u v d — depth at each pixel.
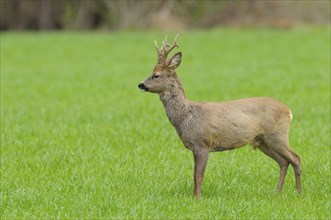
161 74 25.20
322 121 43.31
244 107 25.44
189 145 25.38
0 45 105.00
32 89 63.66
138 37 114.62
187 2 142.75
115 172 29.81
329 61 82.38
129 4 142.38
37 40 112.25
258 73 73.31
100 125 42.53
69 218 23.62
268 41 104.31
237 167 30.73
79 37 117.06
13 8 148.50
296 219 23.44
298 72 73.31
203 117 25.09
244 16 141.25
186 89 62.47
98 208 24.58
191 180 28.70
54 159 32.78
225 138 25.19
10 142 37.28
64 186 27.59
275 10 140.38
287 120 25.98
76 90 62.84
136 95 58.88
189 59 87.44
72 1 145.88
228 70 76.31
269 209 24.23
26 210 24.83
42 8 147.88
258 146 26.31
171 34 119.00
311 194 26.75
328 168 30.67
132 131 39.91
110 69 79.69
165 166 31.06
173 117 25.34
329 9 138.25
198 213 23.83
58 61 87.62
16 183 28.33
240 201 25.34
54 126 42.44
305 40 104.25
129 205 24.95
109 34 122.88
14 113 48.84
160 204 24.86
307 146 35.41
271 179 29.03
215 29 133.12
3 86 65.75
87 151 34.28
